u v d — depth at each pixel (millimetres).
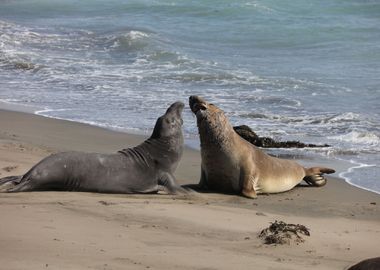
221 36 75062
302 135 37719
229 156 27000
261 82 52250
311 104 45375
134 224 19703
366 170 31406
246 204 25672
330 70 57375
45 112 41906
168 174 26422
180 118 27125
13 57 60875
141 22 84875
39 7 103500
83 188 24672
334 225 22297
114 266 15258
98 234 18094
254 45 70688
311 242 19094
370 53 64500
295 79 53344
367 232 21391
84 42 70438
